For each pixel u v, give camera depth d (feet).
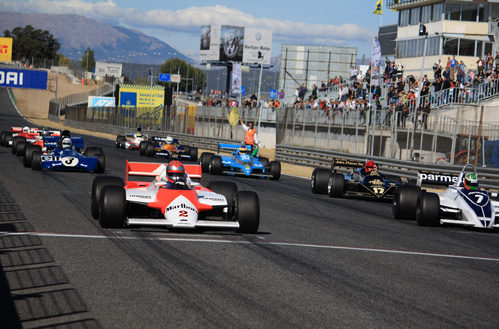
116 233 53.98
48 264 40.93
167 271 40.78
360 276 43.09
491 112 167.63
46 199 75.36
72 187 90.12
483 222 70.08
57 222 58.54
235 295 35.73
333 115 181.27
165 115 310.24
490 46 261.24
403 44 293.84
